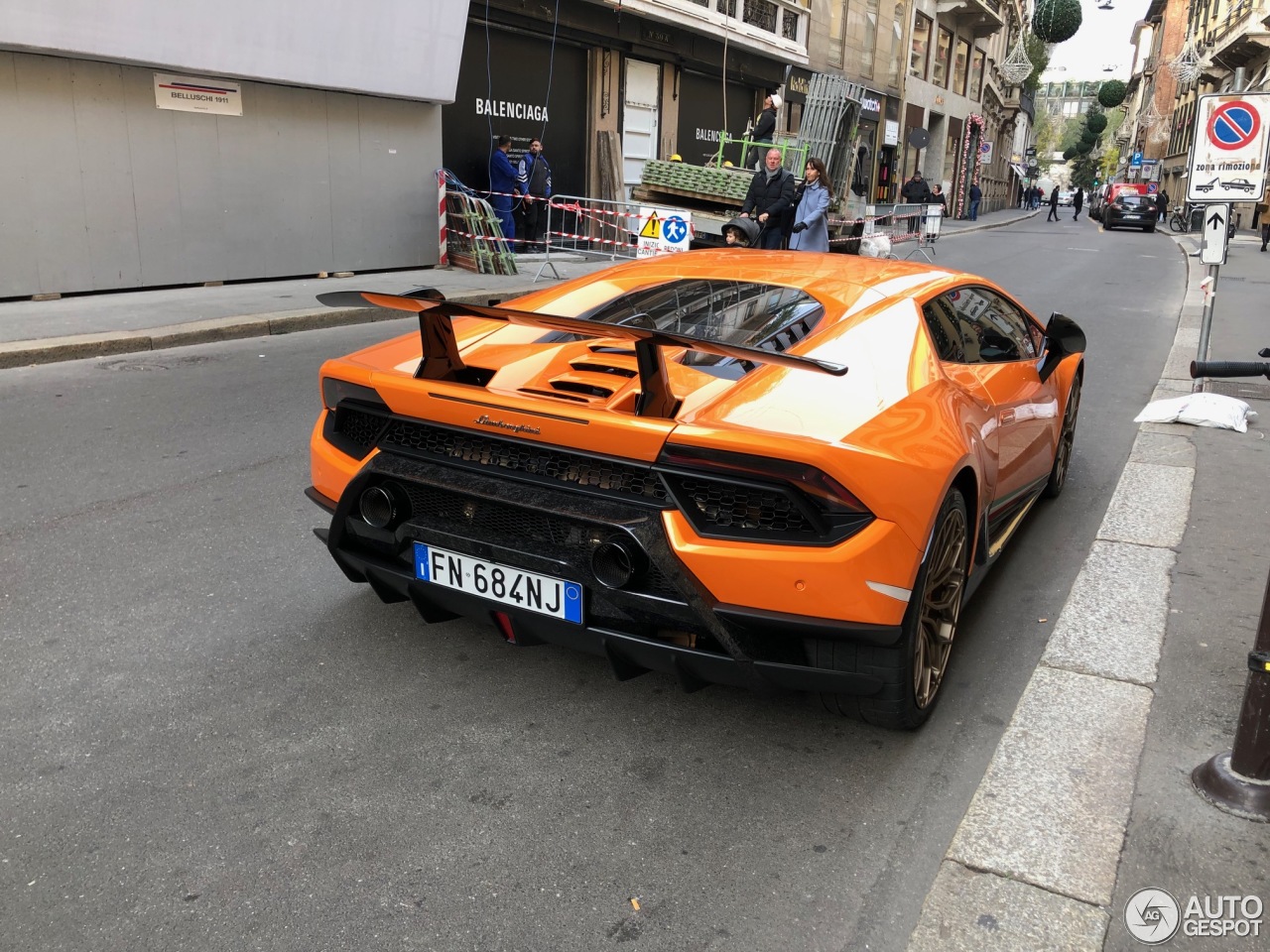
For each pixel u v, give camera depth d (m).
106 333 8.51
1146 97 80.31
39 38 9.34
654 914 2.20
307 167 12.34
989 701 3.17
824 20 26.36
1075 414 5.30
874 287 3.49
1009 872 2.33
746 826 2.52
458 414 2.75
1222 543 4.39
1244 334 10.82
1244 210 42.16
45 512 4.62
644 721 2.99
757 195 12.26
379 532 2.94
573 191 17.77
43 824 2.45
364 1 11.99
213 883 2.26
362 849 2.39
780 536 2.47
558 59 16.80
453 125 15.16
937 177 42.66
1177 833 2.46
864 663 2.63
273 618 3.60
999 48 55.28
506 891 2.26
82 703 3.00
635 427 2.48
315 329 9.87
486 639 3.48
